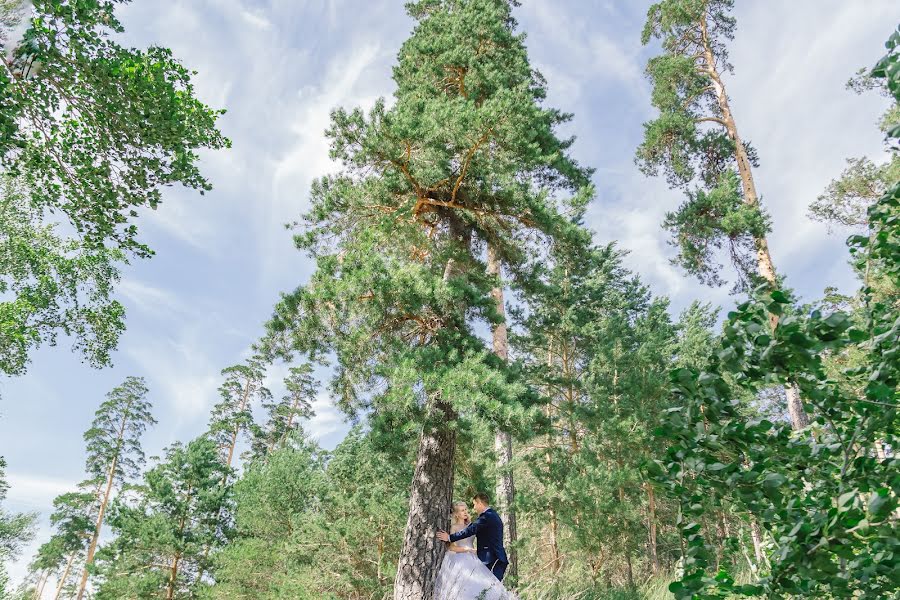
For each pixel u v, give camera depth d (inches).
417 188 373.7
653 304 979.9
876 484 81.7
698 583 83.8
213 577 904.9
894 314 91.0
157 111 327.9
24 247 573.9
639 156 682.8
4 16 278.2
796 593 78.2
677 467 90.4
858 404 81.9
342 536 592.1
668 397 578.2
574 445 659.4
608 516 526.0
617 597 426.0
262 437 1691.7
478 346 337.4
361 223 380.2
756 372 87.7
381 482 642.8
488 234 413.7
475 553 261.4
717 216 606.2
